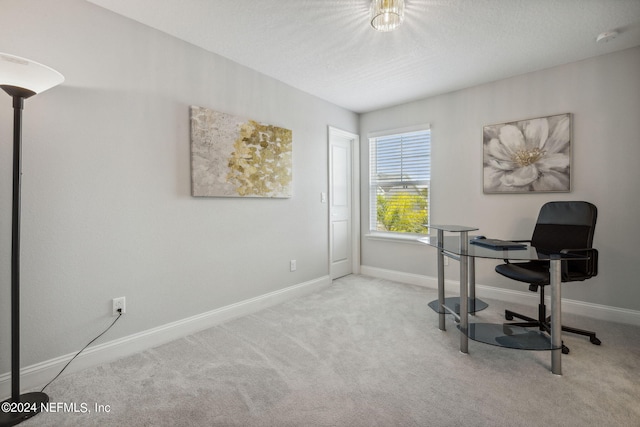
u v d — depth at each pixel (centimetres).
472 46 250
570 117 279
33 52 175
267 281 313
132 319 218
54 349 184
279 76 310
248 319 279
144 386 177
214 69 263
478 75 308
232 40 242
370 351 217
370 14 203
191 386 177
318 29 226
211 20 215
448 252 224
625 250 260
